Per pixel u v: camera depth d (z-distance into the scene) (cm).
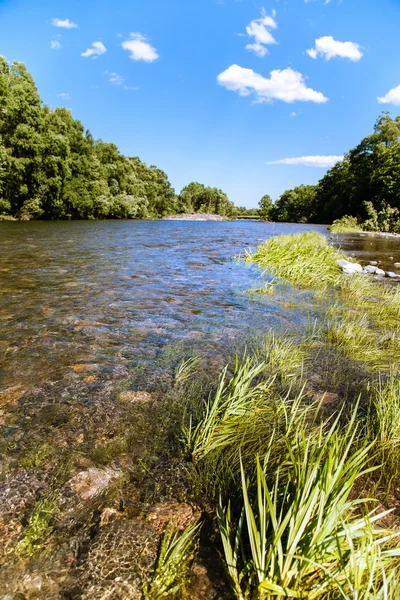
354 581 116
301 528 128
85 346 355
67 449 204
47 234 1581
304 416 241
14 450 202
